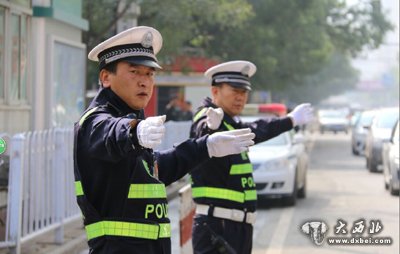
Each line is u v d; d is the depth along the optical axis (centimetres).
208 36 3092
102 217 421
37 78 1333
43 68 1344
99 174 412
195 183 661
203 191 653
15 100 1254
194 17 2538
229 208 648
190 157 449
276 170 1636
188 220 845
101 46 425
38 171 994
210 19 2191
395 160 1795
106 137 376
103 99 428
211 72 680
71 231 1187
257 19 3462
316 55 3991
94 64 2444
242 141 436
